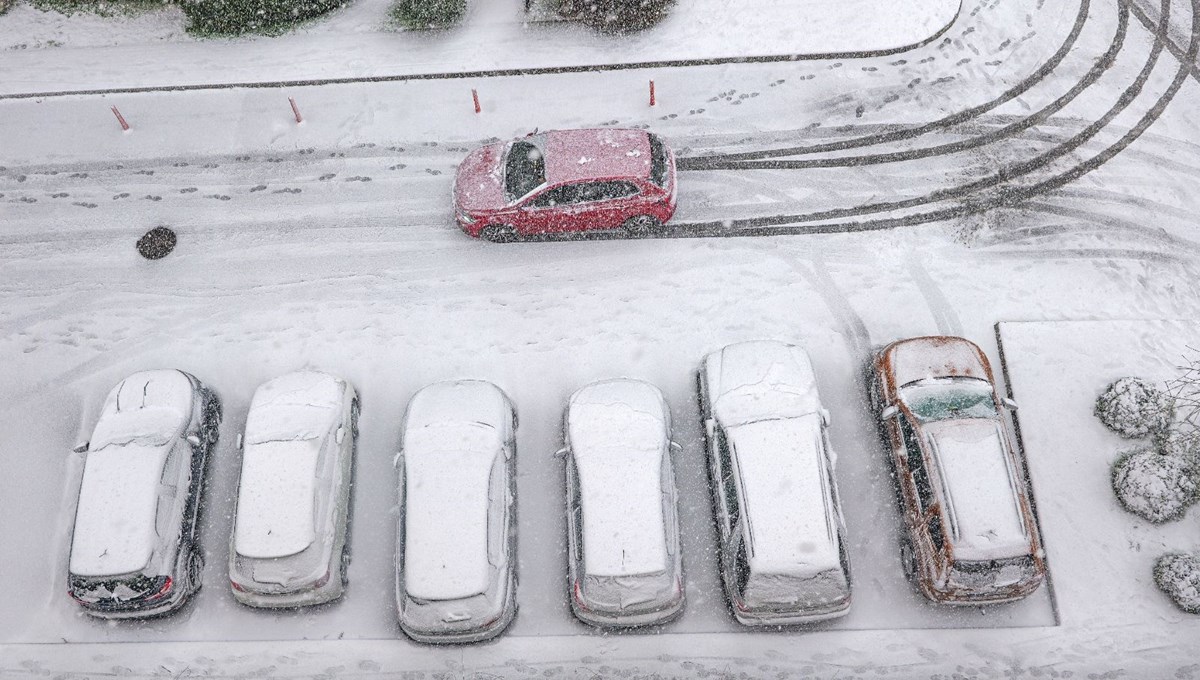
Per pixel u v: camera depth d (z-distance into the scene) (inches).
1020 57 602.5
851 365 506.0
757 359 470.0
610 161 515.8
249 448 449.4
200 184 571.8
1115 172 562.3
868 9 612.7
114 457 447.5
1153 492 446.9
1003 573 419.2
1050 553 456.1
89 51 619.2
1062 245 538.3
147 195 568.7
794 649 442.3
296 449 447.5
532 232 538.0
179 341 521.3
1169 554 449.1
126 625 453.7
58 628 454.3
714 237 545.3
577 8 612.4
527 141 537.3
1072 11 620.7
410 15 618.8
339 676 442.0
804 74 597.9
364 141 581.6
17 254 552.1
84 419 503.2
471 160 540.4
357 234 551.8
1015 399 490.6
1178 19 617.0
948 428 442.9
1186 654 434.6
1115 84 592.4
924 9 611.5
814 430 444.5
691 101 588.1
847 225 547.5
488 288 532.1
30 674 443.5
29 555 470.6
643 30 609.0
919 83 593.6
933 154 570.9
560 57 600.4
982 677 433.7
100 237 555.8
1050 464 474.9
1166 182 559.2
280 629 451.2
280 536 430.9
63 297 538.0
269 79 599.2
